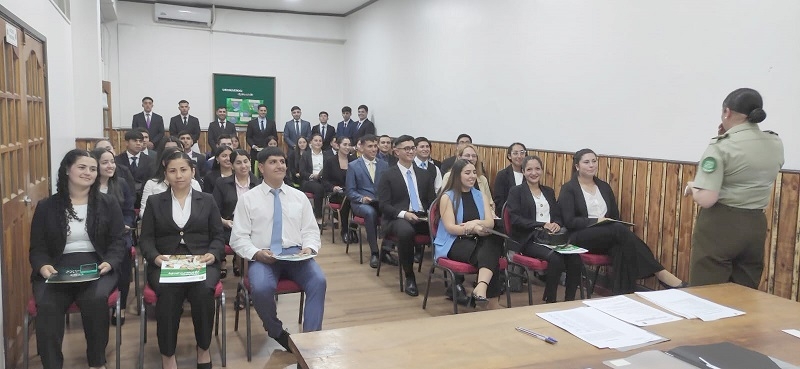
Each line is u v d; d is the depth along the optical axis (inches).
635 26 159.0
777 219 121.0
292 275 121.1
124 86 358.0
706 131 138.5
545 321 66.6
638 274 141.3
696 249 107.1
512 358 55.9
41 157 136.6
